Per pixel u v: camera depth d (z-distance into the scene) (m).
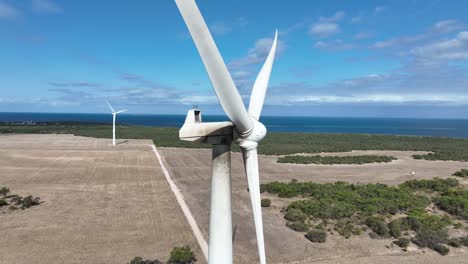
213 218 11.08
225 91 8.95
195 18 7.72
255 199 10.98
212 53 8.29
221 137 10.63
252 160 10.81
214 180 10.94
